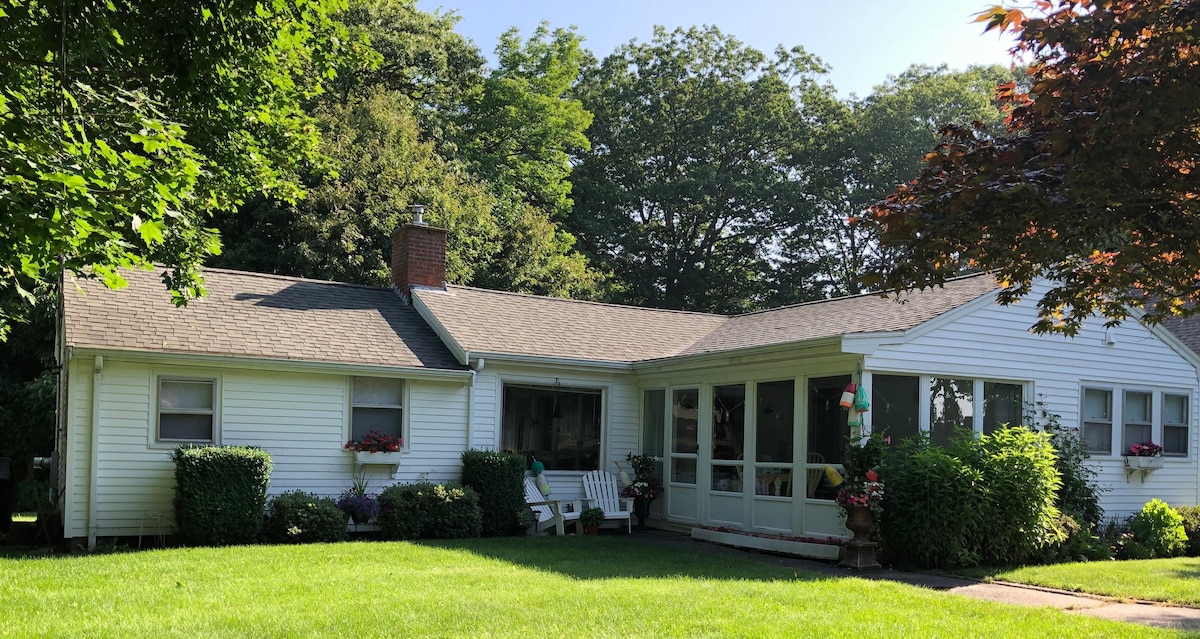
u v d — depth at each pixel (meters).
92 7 7.64
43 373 19.89
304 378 13.44
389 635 6.27
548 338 16.06
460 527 13.15
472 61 35.88
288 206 23.52
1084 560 11.82
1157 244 5.78
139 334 12.45
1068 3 5.45
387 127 26.28
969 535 10.66
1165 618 7.64
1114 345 14.38
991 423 12.80
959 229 5.83
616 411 15.96
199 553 10.66
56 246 6.36
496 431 14.82
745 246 40.94
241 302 14.69
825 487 11.91
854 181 39.84
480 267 27.69
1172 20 5.02
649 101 41.22
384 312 16.06
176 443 12.48
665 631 6.46
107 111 8.62
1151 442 14.75
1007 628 6.80
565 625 6.63
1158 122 5.10
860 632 6.50
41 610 7.13
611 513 14.66
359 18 30.27
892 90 41.16
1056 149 5.45
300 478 13.27
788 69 42.19
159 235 6.35
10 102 7.26
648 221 40.91
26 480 20.16
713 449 14.16
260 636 6.23
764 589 8.38
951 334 12.25
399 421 14.13
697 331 18.84
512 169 35.75
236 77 9.71
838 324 13.67
